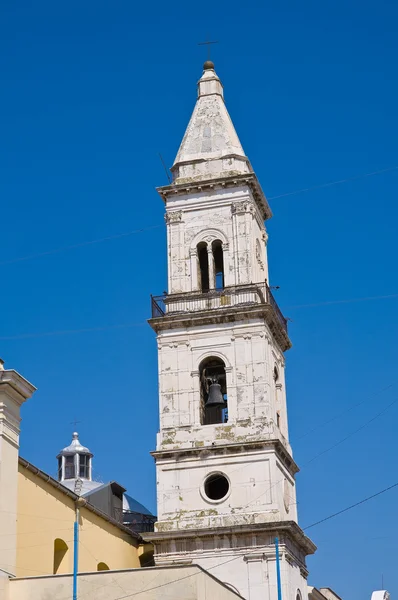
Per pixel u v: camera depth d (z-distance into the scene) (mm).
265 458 68062
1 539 52469
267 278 76688
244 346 70312
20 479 57094
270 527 65938
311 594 76562
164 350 71312
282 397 73062
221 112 78188
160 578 49969
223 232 73500
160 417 70000
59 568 62156
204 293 71750
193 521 67500
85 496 74000
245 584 65312
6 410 54562
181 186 74438
